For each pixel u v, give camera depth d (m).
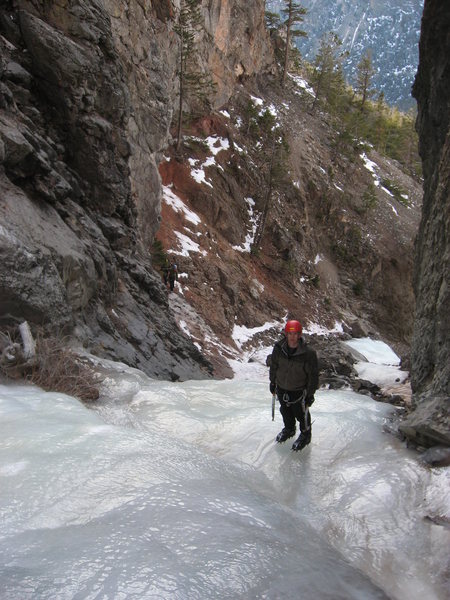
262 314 29.14
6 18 11.66
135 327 12.33
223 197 33.88
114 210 14.00
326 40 63.97
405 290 45.62
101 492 3.73
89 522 3.39
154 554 2.99
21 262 7.38
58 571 2.77
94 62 12.84
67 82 11.98
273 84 54.84
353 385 12.95
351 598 2.98
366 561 3.81
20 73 11.48
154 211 22.06
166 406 6.68
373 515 4.36
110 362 8.20
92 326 10.05
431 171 8.15
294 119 51.03
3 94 10.27
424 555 3.88
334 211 44.25
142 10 22.56
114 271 12.21
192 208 31.73
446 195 6.22
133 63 21.42
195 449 4.93
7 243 7.29
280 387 5.45
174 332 14.81
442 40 7.20
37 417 4.99
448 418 5.07
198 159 34.62
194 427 6.07
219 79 41.25
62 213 10.66
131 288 14.02
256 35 48.69
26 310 7.37
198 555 3.03
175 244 26.69
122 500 3.64
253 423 6.16
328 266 41.59
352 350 23.48
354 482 4.85
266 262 34.44
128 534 3.20
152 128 22.12
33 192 9.70
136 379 7.79
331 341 23.83
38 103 12.07
